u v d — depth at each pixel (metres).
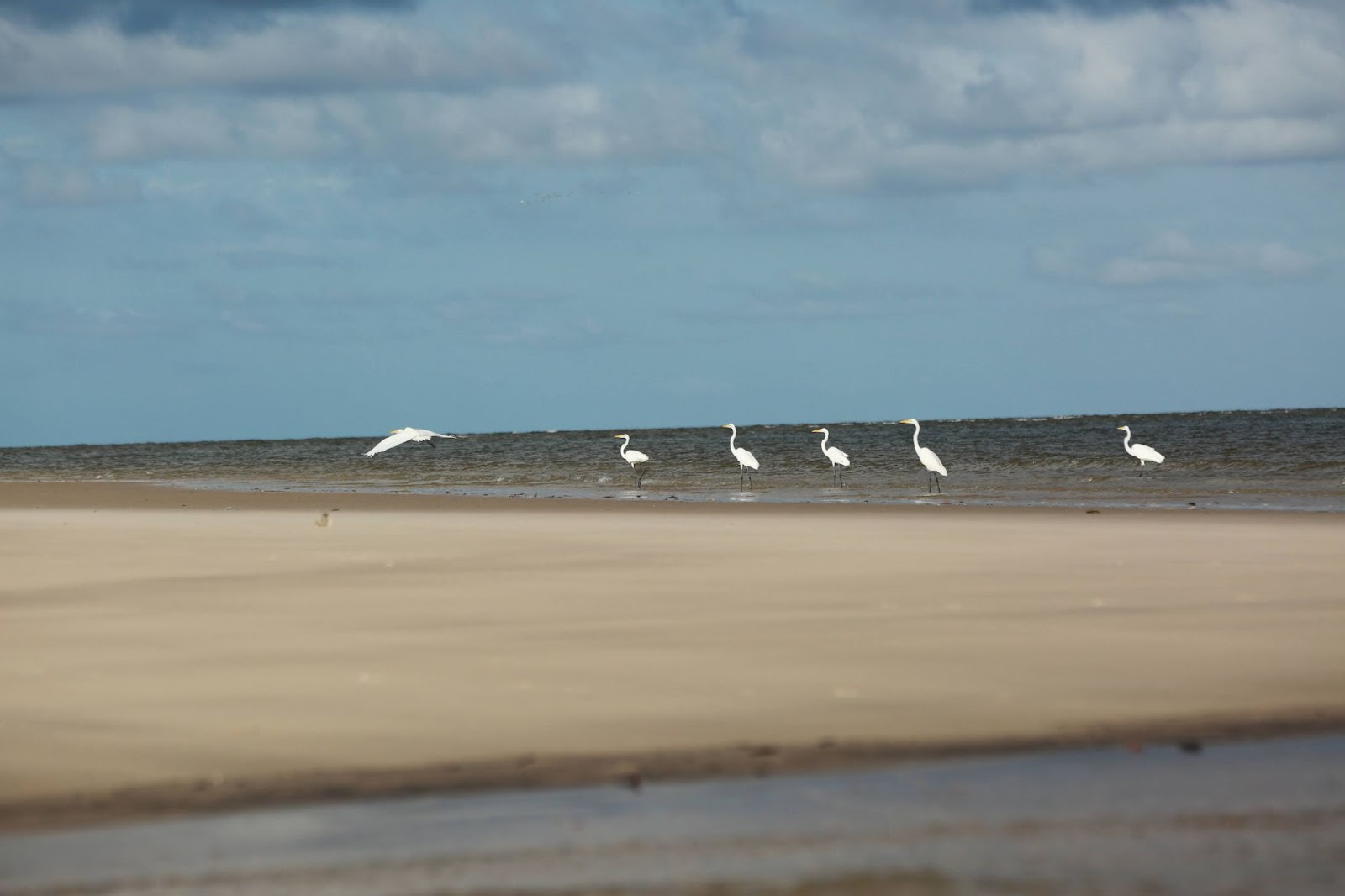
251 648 15.38
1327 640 15.39
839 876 7.73
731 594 19.81
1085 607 18.20
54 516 41.59
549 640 15.77
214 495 54.78
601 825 8.76
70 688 13.18
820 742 10.95
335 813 9.10
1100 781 9.70
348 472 84.62
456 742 11.04
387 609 18.42
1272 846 8.18
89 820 8.98
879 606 18.44
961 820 8.77
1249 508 40.41
